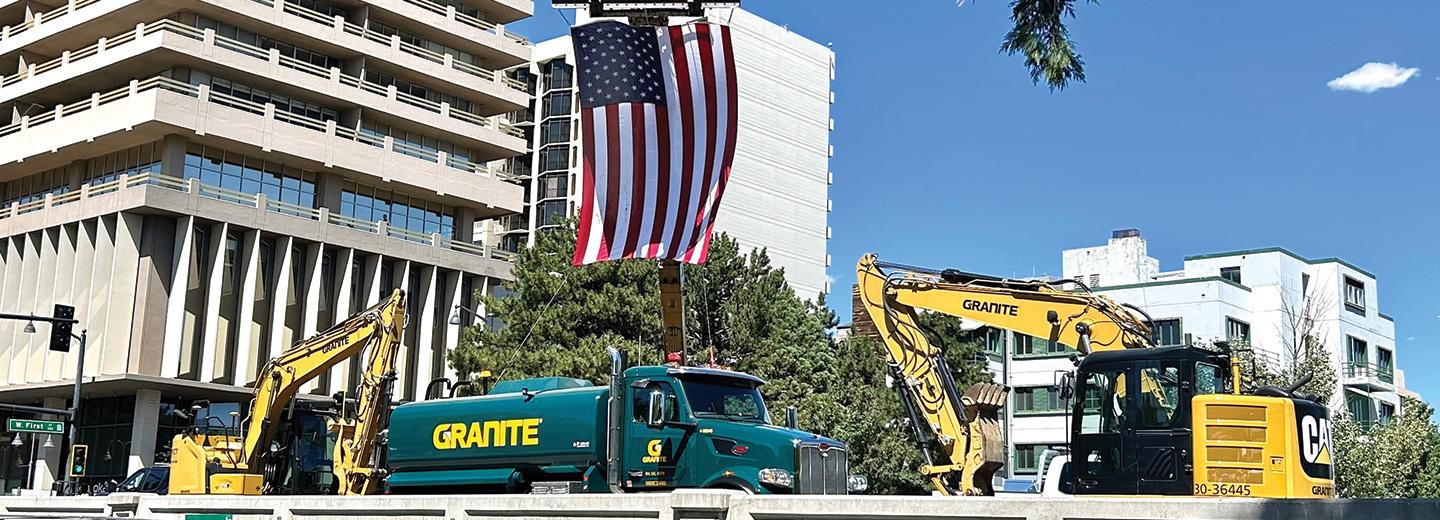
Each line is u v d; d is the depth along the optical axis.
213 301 51.72
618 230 24.44
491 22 66.62
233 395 52.69
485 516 16.19
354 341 24.94
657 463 20.39
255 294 53.66
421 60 60.25
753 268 44.22
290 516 18.36
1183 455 19.47
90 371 50.88
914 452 42.78
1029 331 22.83
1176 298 64.06
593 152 24.61
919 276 23.62
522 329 41.59
